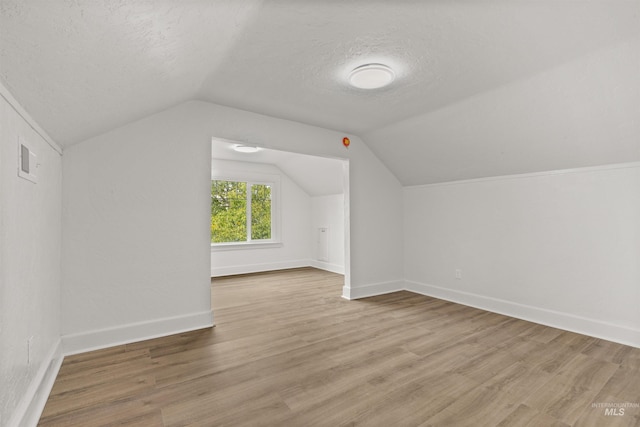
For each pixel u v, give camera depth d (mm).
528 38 1736
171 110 2639
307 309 3367
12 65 1054
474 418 1522
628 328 2416
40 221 1691
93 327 2299
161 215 2582
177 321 2631
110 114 2049
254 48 1848
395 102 2746
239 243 5648
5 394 1222
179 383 1826
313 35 1709
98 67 1367
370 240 4031
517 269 3139
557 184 2842
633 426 1462
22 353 1411
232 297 3883
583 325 2658
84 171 2277
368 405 1627
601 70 1929
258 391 1751
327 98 2678
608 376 1923
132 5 1019
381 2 1431
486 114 2699
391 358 2174
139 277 2480
